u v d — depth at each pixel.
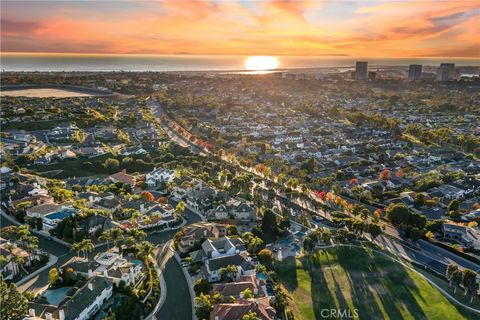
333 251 186.50
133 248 170.38
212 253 167.25
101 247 179.50
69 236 183.25
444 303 150.38
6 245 163.88
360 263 176.75
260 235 194.38
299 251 186.62
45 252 174.38
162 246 184.38
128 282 148.25
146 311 137.38
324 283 161.62
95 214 194.00
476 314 144.50
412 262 180.12
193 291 150.00
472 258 182.38
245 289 141.62
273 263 172.12
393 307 147.88
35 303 132.25
